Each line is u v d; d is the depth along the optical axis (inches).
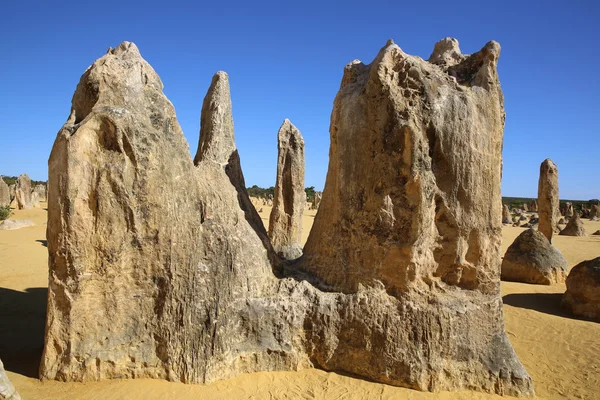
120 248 227.3
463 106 245.6
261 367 244.2
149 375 227.6
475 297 250.1
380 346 241.4
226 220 254.8
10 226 823.7
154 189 231.5
